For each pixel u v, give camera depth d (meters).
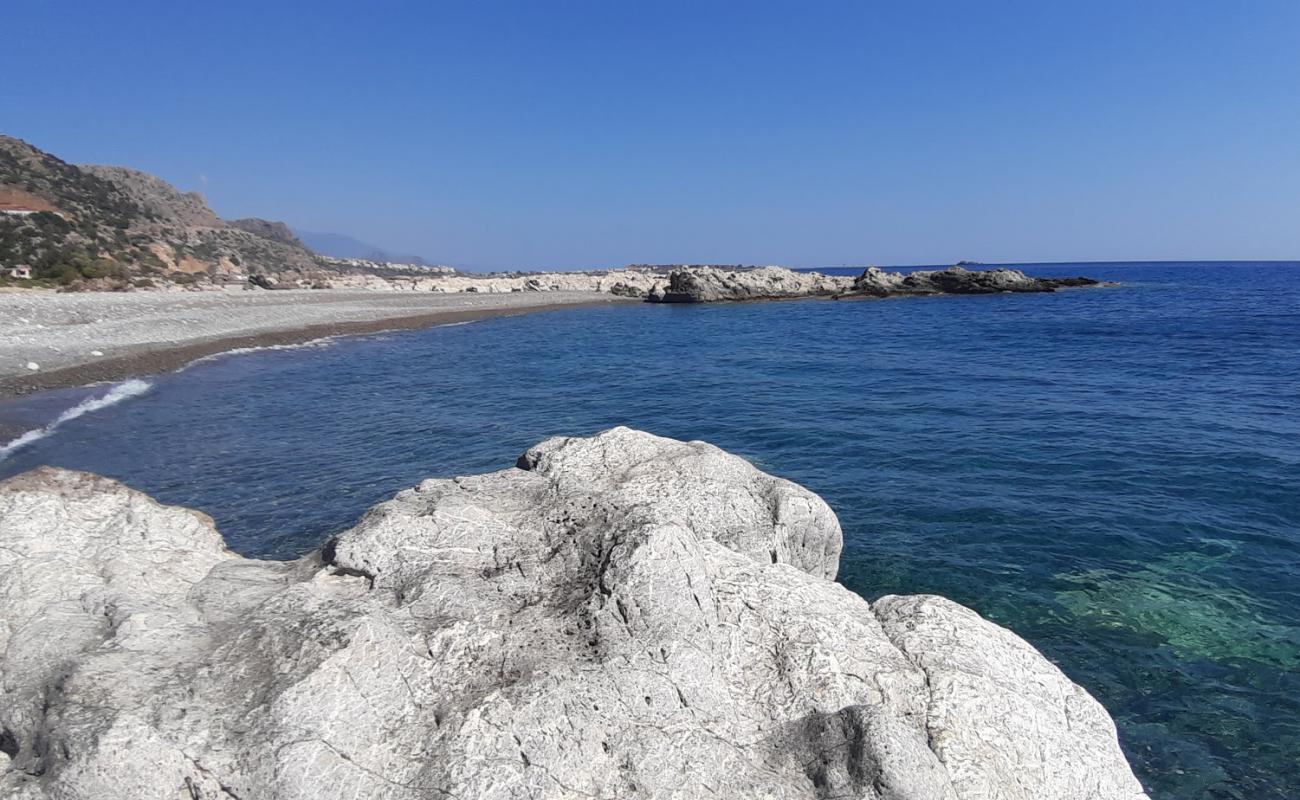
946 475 18.95
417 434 23.78
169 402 27.70
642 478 8.71
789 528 8.66
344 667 5.09
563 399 30.55
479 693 5.26
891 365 38.75
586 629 5.86
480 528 7.23
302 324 56.25
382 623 5.56
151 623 5.62
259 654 5.29
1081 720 6.34
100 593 6.06
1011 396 29.03
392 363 41.09
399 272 195.62
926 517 16.05
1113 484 17.91
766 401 29.55
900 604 7.34
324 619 5.57
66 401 26.64
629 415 27.22
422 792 4.57
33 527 6.76
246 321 53.59
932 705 5.80
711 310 86.19
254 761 4.49
